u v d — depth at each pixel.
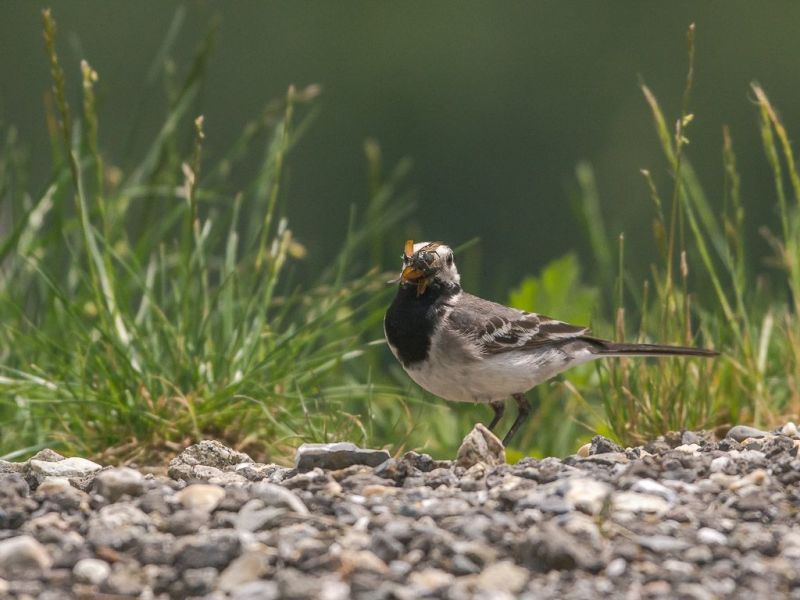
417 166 28.08
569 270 13.85
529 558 7.17
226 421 11.27
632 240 26.17
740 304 11.63
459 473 8.85
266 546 7.38
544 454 12.75
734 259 13.11
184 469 9.49
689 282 15.82
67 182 13.25
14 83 27.12
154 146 13.80
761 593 6.81
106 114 26.52
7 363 12.32
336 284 12.79
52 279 11.57
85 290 12.83
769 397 11.55
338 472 8.76
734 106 28.23
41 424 11.66
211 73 28.27
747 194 26.72
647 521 7.75
